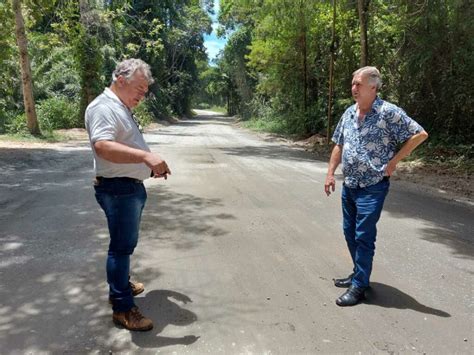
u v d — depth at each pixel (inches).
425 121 590.9
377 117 139.9
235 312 135.0
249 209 261.9
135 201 121.3
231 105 2630.4
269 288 152.9
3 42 680.4
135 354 111.5
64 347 113.8
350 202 150.6
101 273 160.9
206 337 120.3
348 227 152.9
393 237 217.5
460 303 145.2
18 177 350.6
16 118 760.3
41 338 117.8
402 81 611.2
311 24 832.9
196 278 159.8
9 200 270.4
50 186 316.8
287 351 114.7
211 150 598.9
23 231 207.6
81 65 924.6
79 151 551.8
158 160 110.5
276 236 211.3
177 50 1990.7
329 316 134.1
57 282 152.6
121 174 118.0
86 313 131.9
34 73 944.3
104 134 111.3
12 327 123.0
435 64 567.5
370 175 140.9
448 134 557.0
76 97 992.9
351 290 144.0
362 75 138.7
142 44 1470.2
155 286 152.4
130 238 122.0
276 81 1014.4
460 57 539.5
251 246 195.9
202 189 316.5
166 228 218.8
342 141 154.0
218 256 182.4
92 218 231.6
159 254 182.9
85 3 928.3
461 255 193.6
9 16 677.3
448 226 241.9
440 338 123.0
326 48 870.4
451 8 531.2
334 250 193.5
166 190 308.7
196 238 204.7
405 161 507.5
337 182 364.8
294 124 984.3
